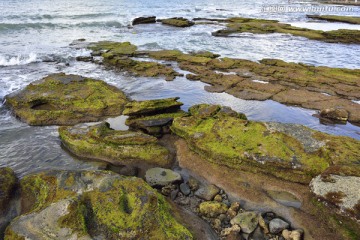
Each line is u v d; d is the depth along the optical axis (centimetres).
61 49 3003
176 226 899
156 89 2094
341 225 912
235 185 1145
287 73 2311
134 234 847
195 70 2442
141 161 1294
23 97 1786
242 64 2539
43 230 841
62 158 1334
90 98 1809
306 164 1143
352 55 3019
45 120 1616
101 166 1276
